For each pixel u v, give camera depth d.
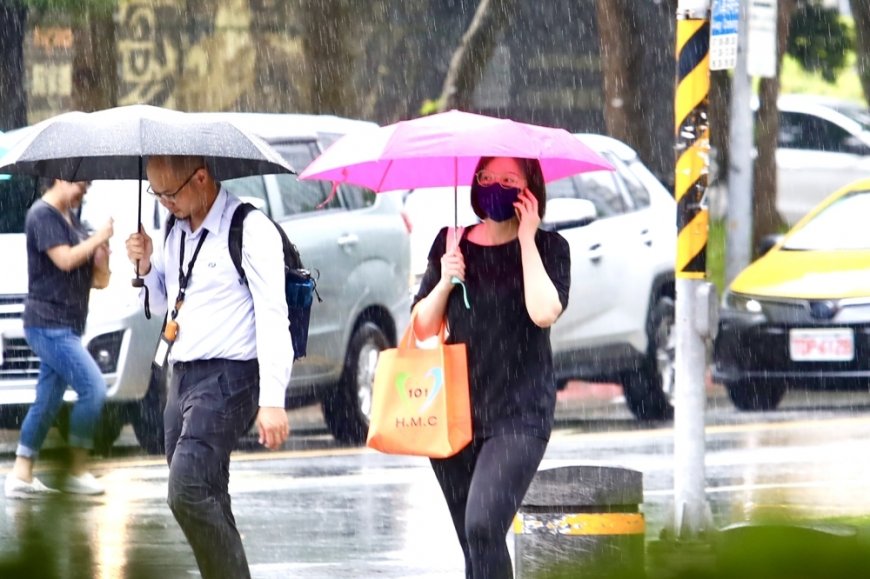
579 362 42.56
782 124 70.06
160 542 26.38
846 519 26.91
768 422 42.91
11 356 35.41
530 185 18.83
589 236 42.69
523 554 20.61
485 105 83.38
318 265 38.22
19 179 36.38
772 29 34.50
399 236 40.59
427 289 19.14
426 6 78.88
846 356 42.16
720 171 68.56
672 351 44.50
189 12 74.06
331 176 20.30
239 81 74.56
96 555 25.12
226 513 18.91
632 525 20.53
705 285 25.77
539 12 83.38
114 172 21.22
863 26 67.75
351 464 36.03
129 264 35.31
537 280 18.33
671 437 40.91
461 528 19.20
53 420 31.48
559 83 83.56
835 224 44.94
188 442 18.75
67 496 31.17
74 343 31.31
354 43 74.38
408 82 78.88
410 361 18.69
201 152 19.03
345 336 38.91
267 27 74.94
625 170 44.22
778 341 42.69
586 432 42.09
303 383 37.97
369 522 28.69
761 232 67.69
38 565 24.11
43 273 31.19
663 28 76.00
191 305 18.98
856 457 36.62
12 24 58.34
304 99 70.75
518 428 18.38
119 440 39.47
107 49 60.44
